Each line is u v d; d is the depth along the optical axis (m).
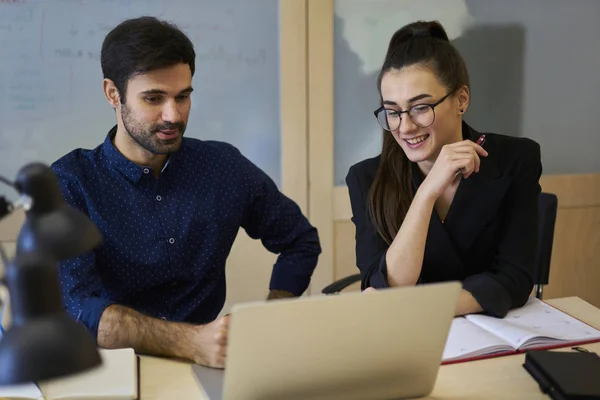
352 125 2.78
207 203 1.77
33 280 0.78
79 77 2.52
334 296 1.03
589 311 1.63
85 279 1.55
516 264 1.62
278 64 2.66
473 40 2.81
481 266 1.73
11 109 2.49
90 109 2.55
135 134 1.60
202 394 1.24
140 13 2.53
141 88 1.54
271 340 1.03
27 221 0.89
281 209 1.92
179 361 1.38
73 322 0.81
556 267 3.06
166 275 1.73
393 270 1.62
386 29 2.73
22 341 0.76
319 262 2.83
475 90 2.85
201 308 1.82
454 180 1.69
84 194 1.66
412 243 1.60
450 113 1.62
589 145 3.02
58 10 2.46
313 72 2.69
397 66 1.60
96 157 1.70
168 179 1.73
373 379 1.14
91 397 1.18
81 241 0.90
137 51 1.52
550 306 1.61
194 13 2.56
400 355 1.13
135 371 1.29
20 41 2.45
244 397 1.08
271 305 0.99
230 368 1.04
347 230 2.83
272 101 2.69
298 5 2.62
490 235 1.69
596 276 3.08
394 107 1.61
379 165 1.77
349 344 1.08
